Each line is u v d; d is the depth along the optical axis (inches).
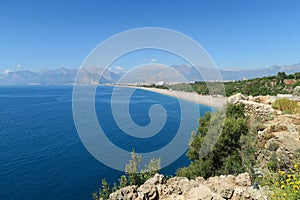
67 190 1115.9
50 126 2785.4
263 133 431.8
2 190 1143.6
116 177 1186.6
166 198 286.4
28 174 1321.4
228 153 484.4
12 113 3885.3
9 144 1973.4
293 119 475.5
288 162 327.0
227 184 299.0
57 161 1513.3
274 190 243.3
